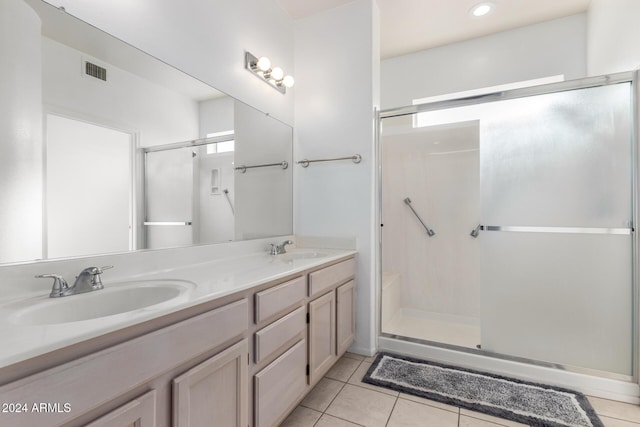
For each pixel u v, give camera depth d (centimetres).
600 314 178
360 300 226
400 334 252
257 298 119
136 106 136
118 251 127
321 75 243
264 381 122
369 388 179
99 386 67
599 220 179
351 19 233
